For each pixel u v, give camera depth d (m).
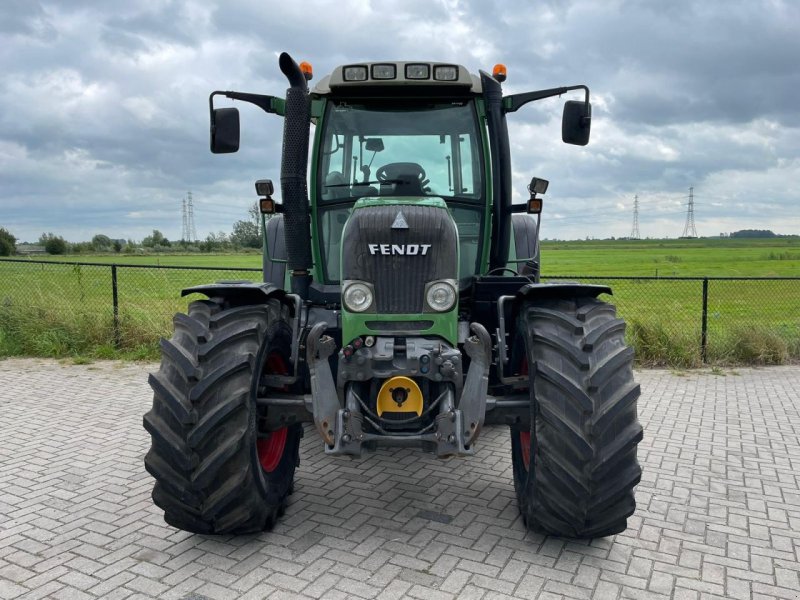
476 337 3.59
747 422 6.23
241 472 3.38
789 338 9.45
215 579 3.30
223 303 3.70
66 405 6.79
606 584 3.26
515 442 4.16
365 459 5.18
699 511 4.18
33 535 3.81
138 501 4.32
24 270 10.48
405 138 4.70
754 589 3.24
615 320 3.59
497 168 4.62
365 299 3.65
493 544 3.68
